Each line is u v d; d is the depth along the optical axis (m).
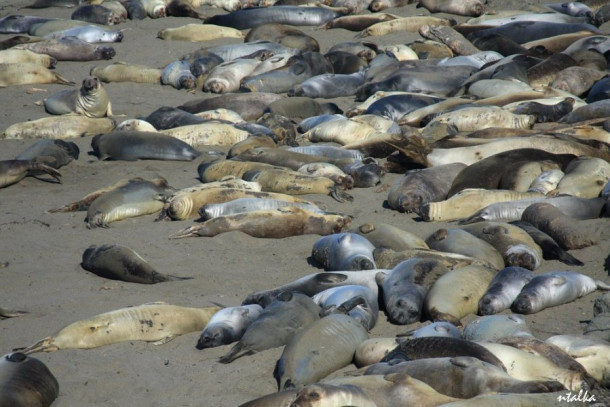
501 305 20.56
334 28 59.97
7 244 26.66
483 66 46.34
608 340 18.58
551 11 60.53
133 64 52.84
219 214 28.16
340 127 37.78
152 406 16.64
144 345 19.66
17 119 41.91
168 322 20.08
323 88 46.44
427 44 53.03
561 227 25.09
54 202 31.20
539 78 44.53
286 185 31.11
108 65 52.34
